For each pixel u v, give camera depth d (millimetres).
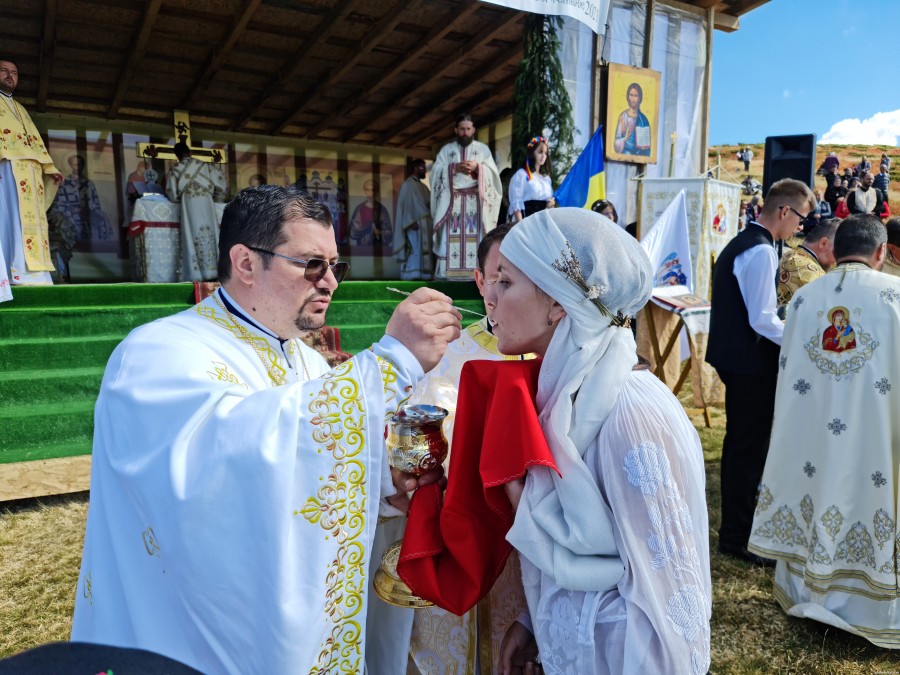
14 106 5594
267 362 1415
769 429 3330
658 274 6113
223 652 1066
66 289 5219
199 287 5664
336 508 1104
